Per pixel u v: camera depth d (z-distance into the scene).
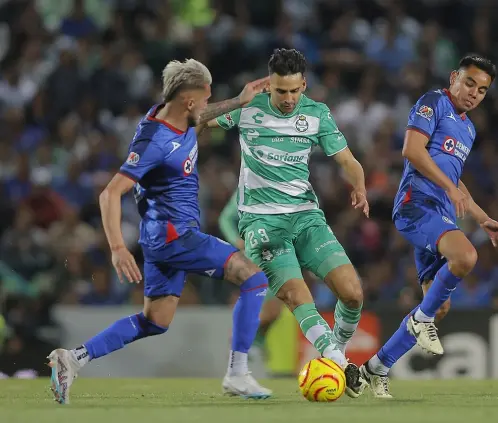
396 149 57.78
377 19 65.75
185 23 63.12
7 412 20.02
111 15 63.12
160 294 23.78
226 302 45.06
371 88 59.00
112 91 57.50
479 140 59.56
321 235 25.89
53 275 45.78
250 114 26.28
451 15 66.88
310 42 62.78
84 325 41.62
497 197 55.25
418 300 45.66
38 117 57.12
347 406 21.67
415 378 39.81
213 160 53.94
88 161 53.97
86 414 19.47
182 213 23.05
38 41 60.94
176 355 40.56
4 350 41.34
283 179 26.14
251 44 60.91
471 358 40.16
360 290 25.38
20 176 52.03
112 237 21.47
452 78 26.61
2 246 46.41
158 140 22.34
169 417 18.77
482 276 49.06
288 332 39.94
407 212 25.86
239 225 26.83
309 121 26.20
